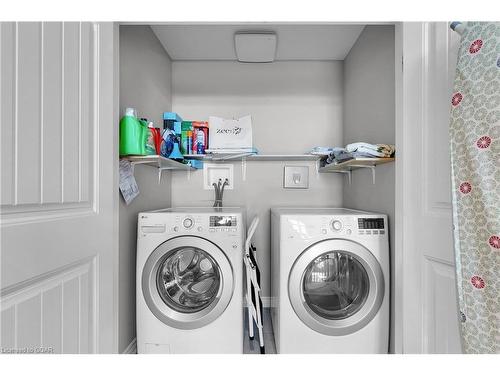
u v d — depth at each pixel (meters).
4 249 0.71
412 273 1.24
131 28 1.69
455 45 1.07
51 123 0.89
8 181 0.73
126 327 1.65
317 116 2.57
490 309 0.85
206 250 1.61
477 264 0.88
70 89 0.99
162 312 1.60
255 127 2.57
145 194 1.94
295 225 1.58
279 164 2.56
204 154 2.14
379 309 1.55
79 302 1.02
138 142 1.47
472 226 0.89
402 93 1.28
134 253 1.75
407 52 1.25
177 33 2.11
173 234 1.62
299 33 2.11
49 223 0.86
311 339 1.57
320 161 2.41
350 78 2.34
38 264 0.81
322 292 1.72
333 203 2.55
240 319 1.62
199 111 2.57
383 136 1.69
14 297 0.75
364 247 1.56
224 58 2.52
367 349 1.55
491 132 0.84
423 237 1.19
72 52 1.00
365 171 1.97
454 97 0.95
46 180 0.86
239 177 2.56
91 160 1.11
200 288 1.77
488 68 0.85
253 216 2.56
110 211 1.20
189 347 1.61
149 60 2.00
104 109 1.18
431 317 1.17
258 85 2.56
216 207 2.32
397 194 1.34
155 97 2.13
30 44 0.81
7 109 0.74
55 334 0.90
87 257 1.05
